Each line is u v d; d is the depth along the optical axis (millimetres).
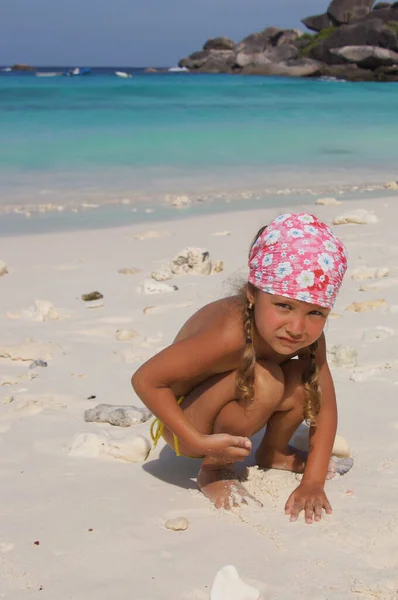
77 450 3162
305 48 71938
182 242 7586
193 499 2770
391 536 2447
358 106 27047
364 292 5570
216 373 2719
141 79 59438
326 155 14711
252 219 8805
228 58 81500
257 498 2768
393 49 60969
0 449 3191
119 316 5152
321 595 2125
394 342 4457
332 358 4145
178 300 5520
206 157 14031
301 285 2412
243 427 2725
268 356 2670
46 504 2721
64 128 17484
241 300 2645
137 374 2680
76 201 9984
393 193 10984
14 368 4273
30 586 2195
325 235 2498
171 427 2664
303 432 3236
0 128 17281
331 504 2691
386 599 2107
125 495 2797
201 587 2178
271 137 17000
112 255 7059
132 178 11781
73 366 4238
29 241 7672
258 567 2285
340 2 72750
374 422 3414
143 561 2328
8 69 129375
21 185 10992
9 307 5438
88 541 2453
